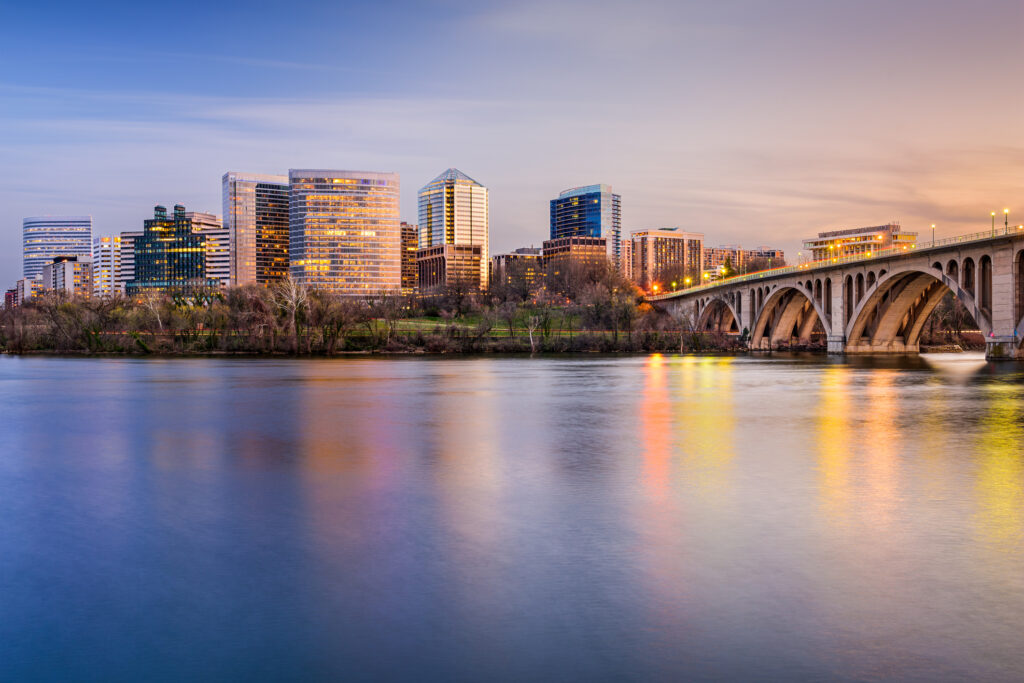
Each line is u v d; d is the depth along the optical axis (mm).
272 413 53375
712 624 14766
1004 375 86375
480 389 74250
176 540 21094
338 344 155625
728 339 176875
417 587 16984
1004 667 12945
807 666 13031
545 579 17422
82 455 35719
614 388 74938
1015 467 31406
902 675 12703
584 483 28312
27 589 17281
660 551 19500
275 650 13891
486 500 25469
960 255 101875
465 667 13141
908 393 66688
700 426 45375
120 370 105812
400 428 45000
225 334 155875
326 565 18656
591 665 13148
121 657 13750
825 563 18438
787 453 35281
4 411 55062
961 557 18875
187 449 37250
